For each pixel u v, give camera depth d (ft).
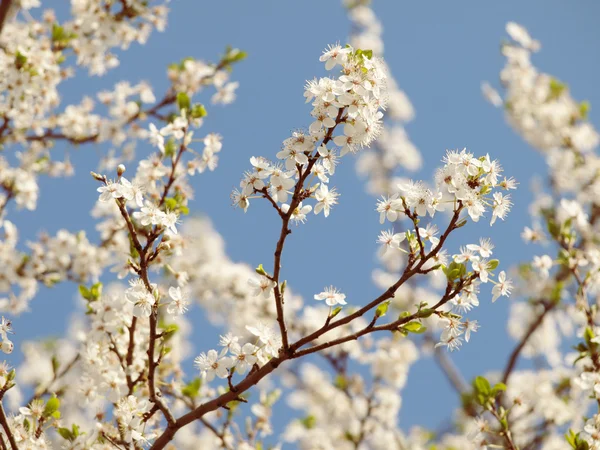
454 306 15.35
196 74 33.55
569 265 26.03
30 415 18.63
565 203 28.04
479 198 14.82
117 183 15.33
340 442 37.11
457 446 37.01
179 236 22.30
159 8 31.19
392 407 37.04
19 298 31.65
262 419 27.40
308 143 14.79
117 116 32.86
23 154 32.17
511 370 34.12
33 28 31.07
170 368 24.64
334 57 15.06
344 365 36.45
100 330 20.62
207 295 34.19
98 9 30.25
